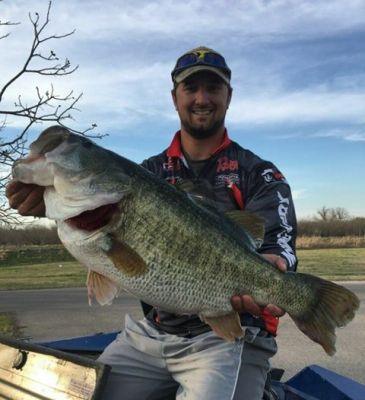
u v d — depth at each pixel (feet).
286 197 3.06
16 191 2.36
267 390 2.98
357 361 6.27
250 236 2.64
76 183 2.28
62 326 8.54
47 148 2.31
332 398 3.18
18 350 2.84
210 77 3.28
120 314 9.68
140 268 2.33
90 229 2.31
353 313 2.51
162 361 2.98
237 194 3.15
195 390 2.67
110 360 3.10
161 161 3.46
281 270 2.58
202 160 3.32
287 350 6.86
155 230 2.37
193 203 2.51
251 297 2.53
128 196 2.33
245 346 2.84
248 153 3.27
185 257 2.41
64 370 2.57
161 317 3.05
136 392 3.03
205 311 2.48
